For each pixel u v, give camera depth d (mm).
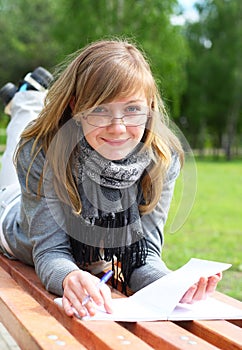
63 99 1686
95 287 1397
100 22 19516
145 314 1396
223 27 26578
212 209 7590
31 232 1723
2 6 27859
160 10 19953
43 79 2869
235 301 1593
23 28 28703
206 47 27312
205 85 26750
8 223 1961
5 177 2547
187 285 1464
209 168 17328
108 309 1393
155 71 2014
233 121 26844
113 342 1172
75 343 1150
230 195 9438
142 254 1764
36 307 1426
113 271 1707
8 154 2617
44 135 1732
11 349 2410
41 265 1638
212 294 1661
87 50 1679
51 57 28203
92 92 1591
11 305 1438
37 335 1188
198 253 4598
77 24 19641
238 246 4969
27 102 2795
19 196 2084
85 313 1350
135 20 19766
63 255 1660
